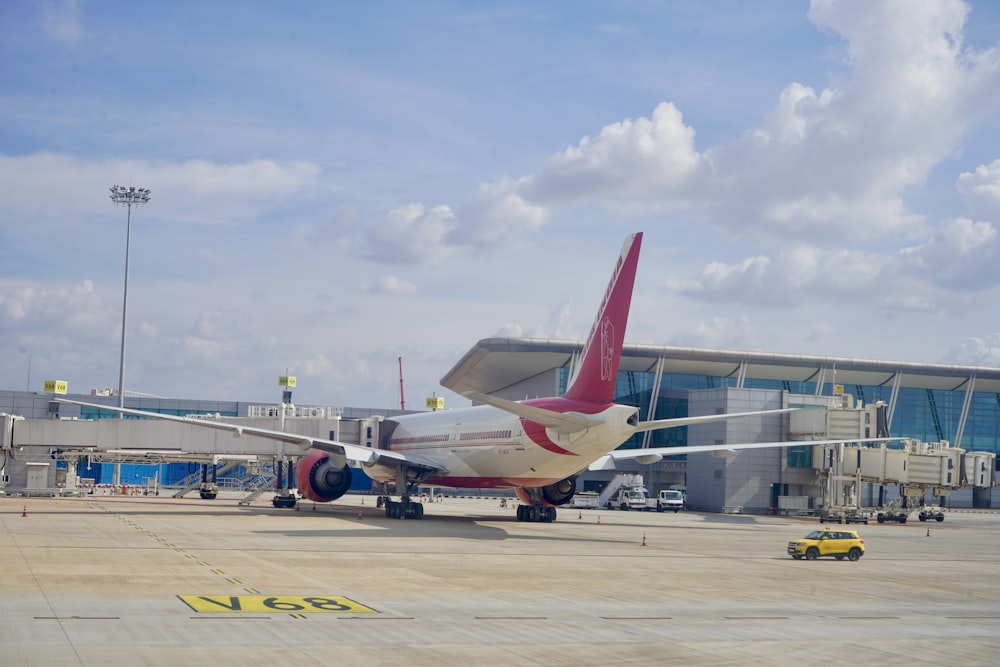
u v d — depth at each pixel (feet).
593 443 138.41
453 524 166.40
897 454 252.83
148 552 100.37
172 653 50.01
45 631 54.95
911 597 85.87
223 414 426.92
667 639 59.06
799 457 278.67
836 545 123.13
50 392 329.72
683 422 136.05
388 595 73.87
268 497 280.31
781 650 56.85
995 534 202.90
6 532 120.98
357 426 227.61
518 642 56.44
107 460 259.19
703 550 129.49
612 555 115.34
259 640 54.13
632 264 137.39
